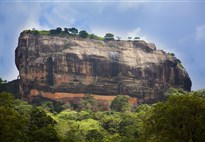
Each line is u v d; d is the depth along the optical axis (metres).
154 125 79.75
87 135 172.12
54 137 111.00
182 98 79.25
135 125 171.00
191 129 76.62
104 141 142.88
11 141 86.44
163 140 77.31
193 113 77.31
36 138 107.44
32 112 123.50
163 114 79.69
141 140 86.88
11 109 92.38
